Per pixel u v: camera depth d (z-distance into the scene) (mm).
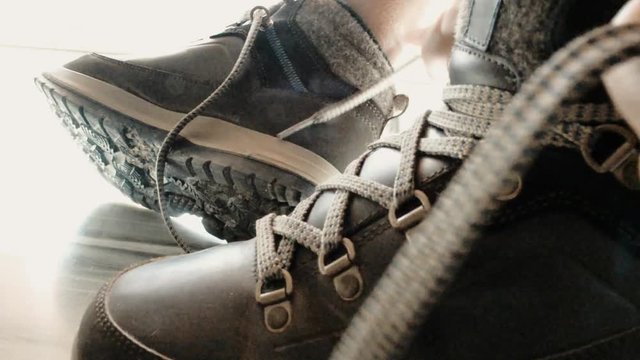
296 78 604
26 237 700
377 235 385
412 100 824
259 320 402
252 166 599
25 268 643
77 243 689
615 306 358
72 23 1141
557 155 344
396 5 616
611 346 361
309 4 598
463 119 371
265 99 605
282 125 604
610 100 312
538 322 362
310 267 401
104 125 631
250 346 402
